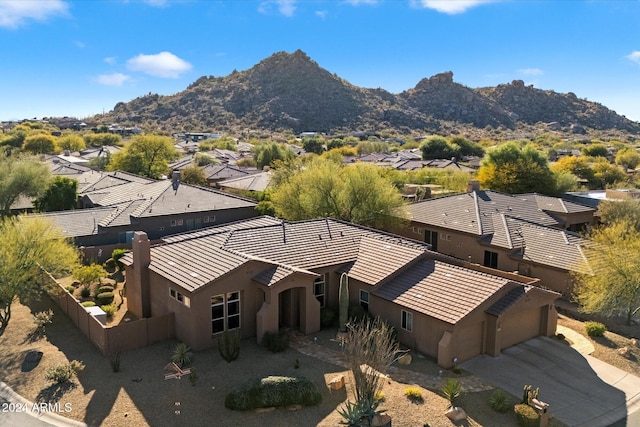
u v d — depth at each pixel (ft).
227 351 76.38
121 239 144.36
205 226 159.02
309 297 87.76
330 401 65.92
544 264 117.80
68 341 83.82
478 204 150.20
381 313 89.20
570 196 204.74
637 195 188.75
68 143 442.09
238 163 343.67
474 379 74.13
